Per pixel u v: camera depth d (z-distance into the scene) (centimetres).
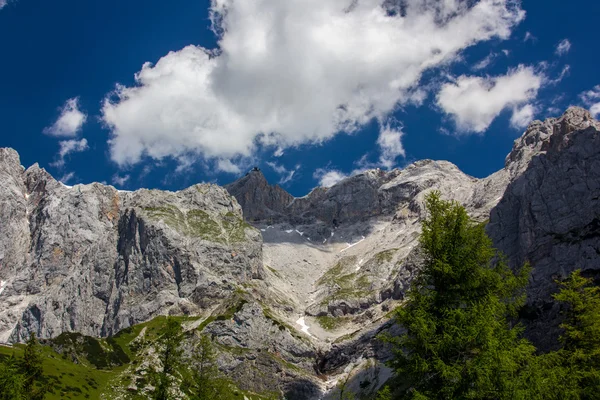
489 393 3105
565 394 3612
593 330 4556
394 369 3506
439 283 3588
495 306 3359
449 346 3256
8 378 6856
